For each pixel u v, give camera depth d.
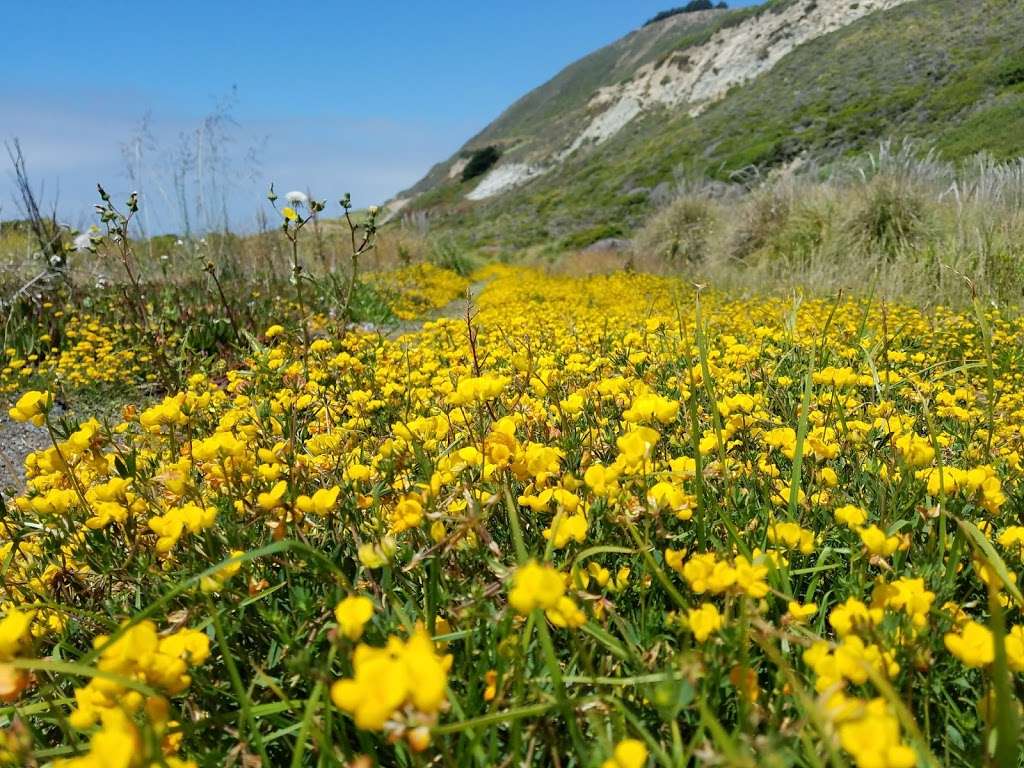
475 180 80.38
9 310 7.15
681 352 3.66
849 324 5.66
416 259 20.20
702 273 13.48
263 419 2.25
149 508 1.89
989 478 1.66
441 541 1.34
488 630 1.32
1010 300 7.66
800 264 10.29
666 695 0.97
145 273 8.04
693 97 61.66
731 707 1.23
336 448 2.13
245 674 1.41
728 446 2.18
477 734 1.03
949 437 2.60
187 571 1.59
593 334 5.18
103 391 5.51
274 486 1.79
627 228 30.58
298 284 4.19
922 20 40.88
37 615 1.56
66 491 1.77
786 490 1.96
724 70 61.44
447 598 1.43
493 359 3.83
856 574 1.46
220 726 1.19
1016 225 9.00
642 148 50.56
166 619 1.39
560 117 84.94
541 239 36.47
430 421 1.93
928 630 1.22
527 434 2.38
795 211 11.92
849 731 0.76
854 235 10.44
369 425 2.82
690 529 1.74
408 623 1.26
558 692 1.03
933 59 34.69
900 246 9.92
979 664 1.00
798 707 1.09
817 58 42.94
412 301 12.87
